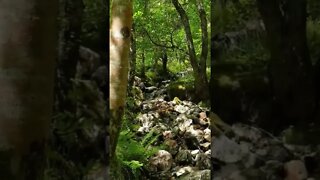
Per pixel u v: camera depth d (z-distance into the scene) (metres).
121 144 4.98
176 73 15.03
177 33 13.57
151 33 13.18
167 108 8.58
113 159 3.96
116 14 3.46
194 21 12.19
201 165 5.50
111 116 3.46
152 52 14.78
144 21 12.05
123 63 3.48
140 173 5.06
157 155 5.46
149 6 12.20
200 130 6.82
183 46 13.92
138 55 15.28
